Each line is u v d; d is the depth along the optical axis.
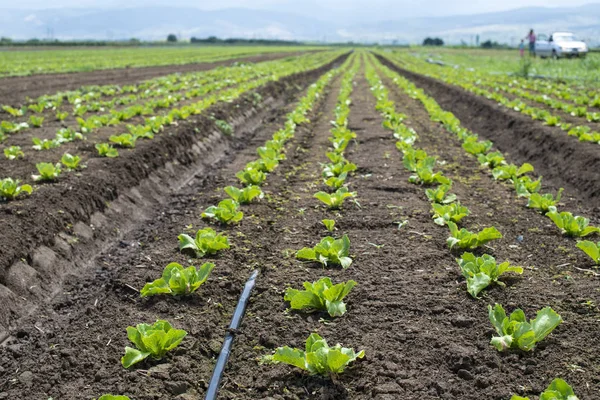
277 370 4.25
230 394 4.04
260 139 13.06
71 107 14.89
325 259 5.84
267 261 6.07
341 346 4.48
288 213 7.51
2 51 49.41
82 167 8.62
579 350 4.29
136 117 13.23
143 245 7.24
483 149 10.57
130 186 8.76
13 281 5.70
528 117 13.48
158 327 4.45
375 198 7.99
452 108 18.02
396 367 4.20
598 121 12.86
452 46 84.19
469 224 6.97
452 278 5.51
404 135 11.67
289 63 37.47
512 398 3.45
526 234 6.68
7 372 4.59
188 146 11.41
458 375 4.10
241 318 4.96
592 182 8.85
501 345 4.25
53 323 5.49
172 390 4.05
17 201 7.11
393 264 5.84
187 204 8.92
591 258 5.91
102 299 5.42
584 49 37.06
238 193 7.71
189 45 94.56
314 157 10.55
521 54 40.53
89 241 7.13
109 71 28.91
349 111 15.60
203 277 5.31
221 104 15.27
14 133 11.27
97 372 4.23
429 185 8.60
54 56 42.44
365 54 61.94
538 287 5.29
